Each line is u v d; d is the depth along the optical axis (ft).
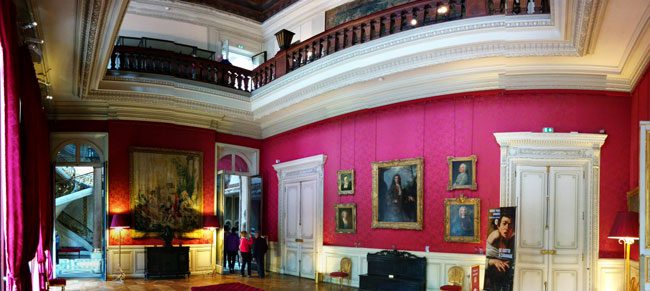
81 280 44.19
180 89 45.52
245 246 48.26
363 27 37.14
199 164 49.85
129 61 44.37
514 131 33.42
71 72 35.94
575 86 32.40
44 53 31.63
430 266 35.91
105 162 45.37
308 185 47.14
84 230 66.28
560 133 32.37
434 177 36.47
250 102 49.78
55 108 44.88
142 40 52.95
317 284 42.55
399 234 38.24
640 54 27.55
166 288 39.86
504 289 29.76
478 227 33.99
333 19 53.36
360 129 42.11
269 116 50.19
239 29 60.80
